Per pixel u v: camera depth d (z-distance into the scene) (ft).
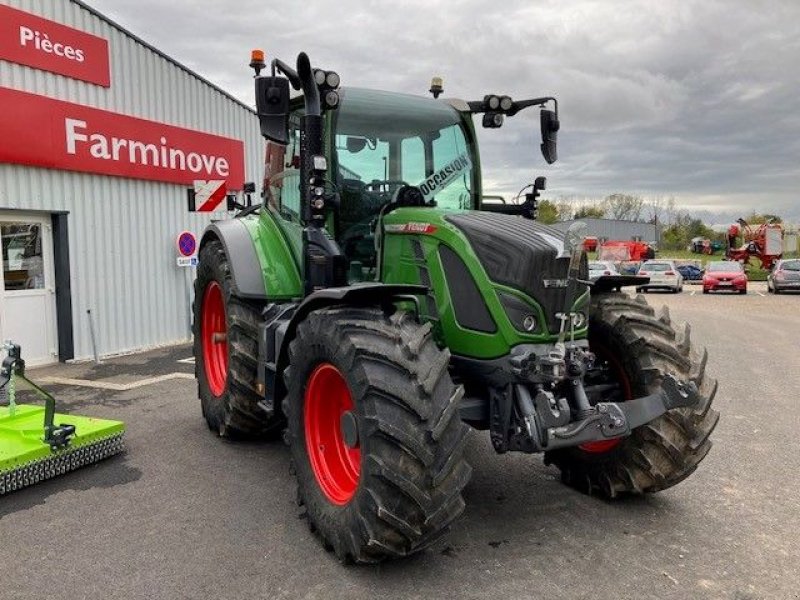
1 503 13.56
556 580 10.66
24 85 27.84
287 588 10.31
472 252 11.95
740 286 99.25
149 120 33.96
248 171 42.09
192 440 17.88
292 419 12.49
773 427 19.99
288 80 12.90
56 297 29.86
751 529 12.68
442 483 10.01
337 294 11.05
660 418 12.79
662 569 11.07
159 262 35.17
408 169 15.03
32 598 10.02
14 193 27.61
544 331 11.53
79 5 30.04
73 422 16.43
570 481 14.64
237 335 16.61
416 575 10.75
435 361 10.39
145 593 10.16
